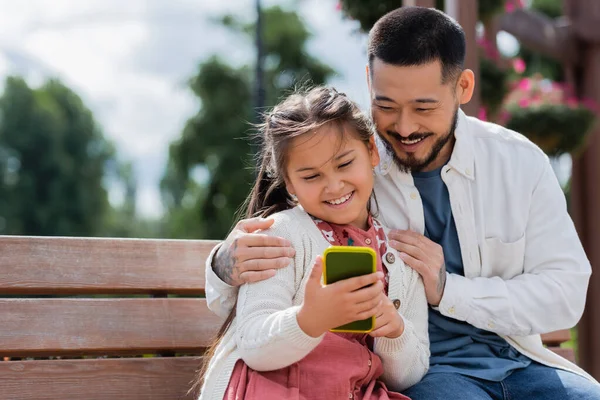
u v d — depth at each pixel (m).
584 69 6.30
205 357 2.11
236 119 16.86
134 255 2.33
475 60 3.91
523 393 2.11
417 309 2.11
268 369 1.84
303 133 1.95
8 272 2.20
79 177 27.98
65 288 2.24
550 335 2.65
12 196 26.16
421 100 2.08
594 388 2.06
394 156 2.23
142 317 2.31
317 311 1.72
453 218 2.28
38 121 27.11
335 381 1.87
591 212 6.07
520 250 2.26
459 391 2.02
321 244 2.03
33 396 2.15
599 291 5.97
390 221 2.29
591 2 6.20
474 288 2.15
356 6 4.41
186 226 17.11
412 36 2.07
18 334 2.18
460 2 3.89
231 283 1.98
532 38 6.18
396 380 2.03
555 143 5.39
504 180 2.30
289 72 18.12
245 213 2.34
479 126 2.37
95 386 2.21
